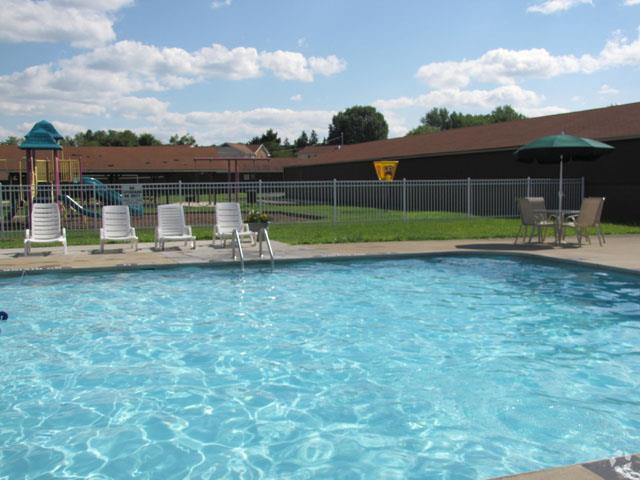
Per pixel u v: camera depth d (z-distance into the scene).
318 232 17.69
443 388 5.31
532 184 23.53
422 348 6.50
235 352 6.40
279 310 8.27
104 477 3.80
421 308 8.36
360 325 7.49
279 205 32.69
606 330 7.14
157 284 10.05
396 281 10.36
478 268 11.62
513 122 31.14
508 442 4.25
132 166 43.06
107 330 7.27
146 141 87.38
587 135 22.19
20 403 5.02
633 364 5.91
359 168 37.22
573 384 5.38
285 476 3.80
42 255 12.69
